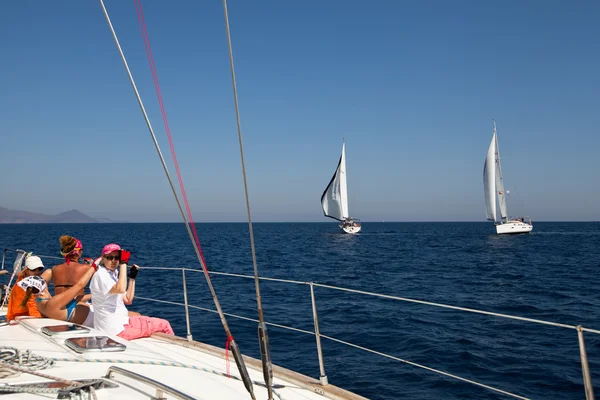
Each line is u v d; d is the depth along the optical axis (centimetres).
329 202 7931
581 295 1656
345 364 786
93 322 479
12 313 439
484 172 7075
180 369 319
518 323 1091
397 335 984
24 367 292
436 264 2995
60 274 487
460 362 803
